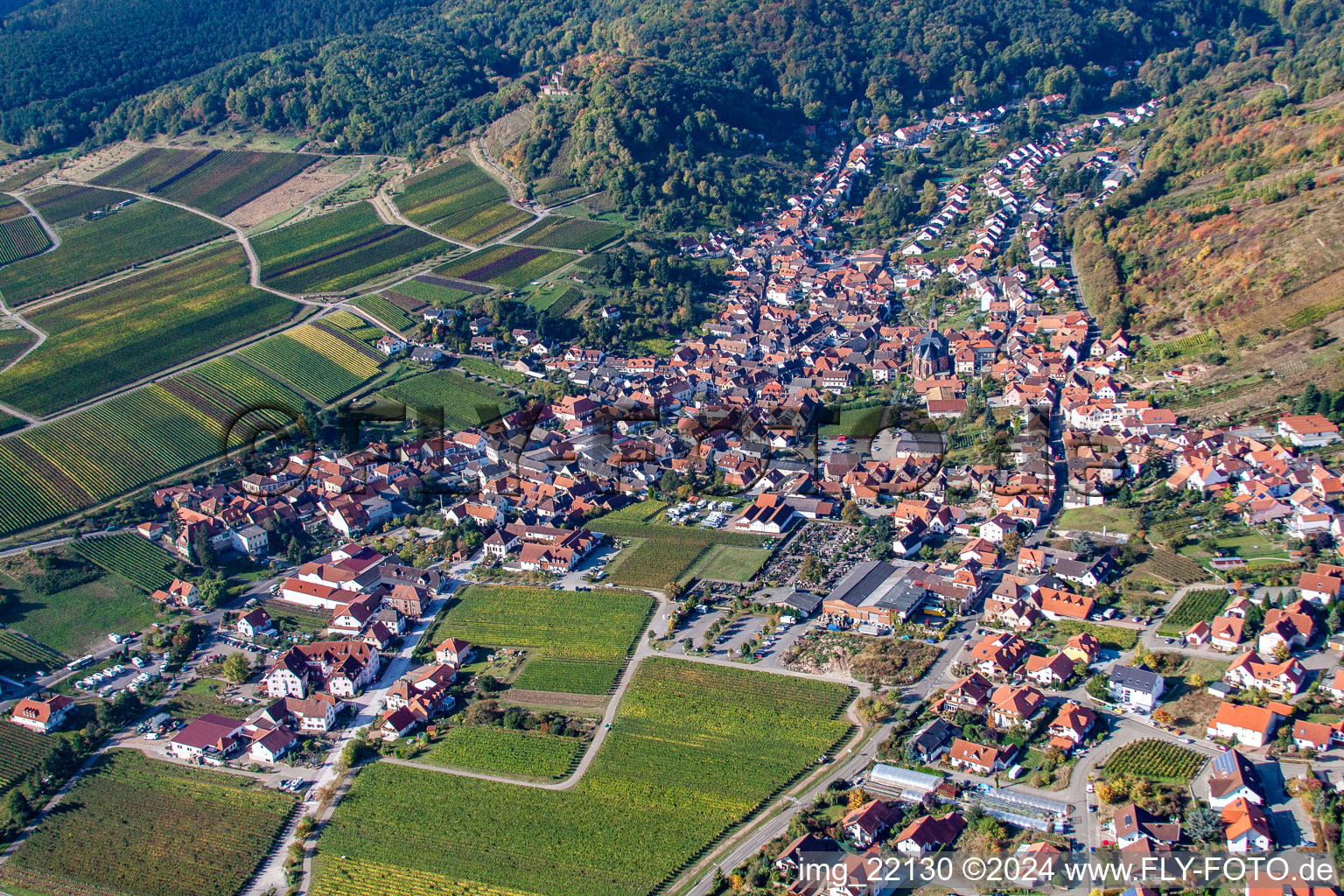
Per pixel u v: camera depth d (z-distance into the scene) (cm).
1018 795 19388
